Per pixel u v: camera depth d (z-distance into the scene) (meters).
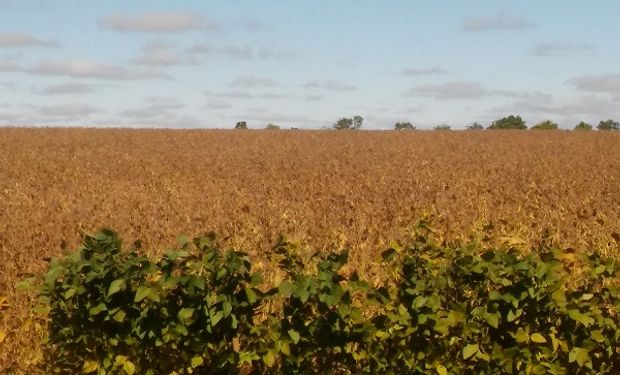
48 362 6.45
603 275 5.61
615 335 5.30
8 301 7.68
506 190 17.55
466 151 33.75
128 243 10.18
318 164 26.56
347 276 7.73
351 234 10.59
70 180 21.00
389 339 5.39
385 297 5.30
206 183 19.81
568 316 5.24
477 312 5.07
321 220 12.46
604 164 26.62
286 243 5.75
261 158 29.47
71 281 5.02
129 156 29.95
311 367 5.41
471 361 5.39
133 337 5.21
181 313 5.01
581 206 14.17
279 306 6.54
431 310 5.19
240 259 5.11
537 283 5.07
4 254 9.59
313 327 5.20
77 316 5.13
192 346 5.21
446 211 12.93
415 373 5.45
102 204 15.01
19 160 27.14
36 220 12.27
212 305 5.02
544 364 5.26
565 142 40.22
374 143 39.59
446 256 5.37
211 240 5.24
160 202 15.20
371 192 17.33
